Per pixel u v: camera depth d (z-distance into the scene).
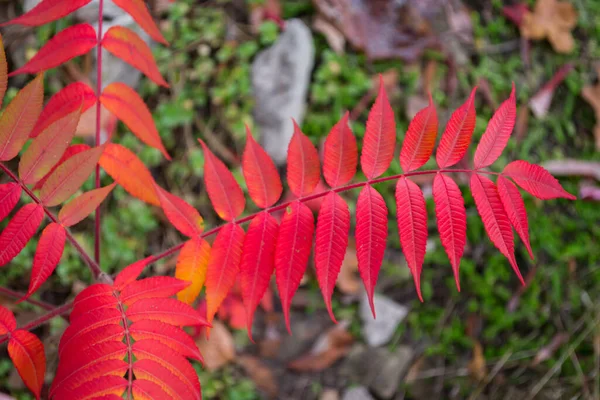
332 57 1.43
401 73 1.50
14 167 1.30
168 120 1.35
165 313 0.94
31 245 1.27
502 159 1.51
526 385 1.41
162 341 0.92
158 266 1.32
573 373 1.42
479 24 1.59
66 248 1.28
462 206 0.97
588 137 1.60
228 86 1.39
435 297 1.44
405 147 0.97
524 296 1.46
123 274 0.96
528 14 1.61
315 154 0.97
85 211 0.97
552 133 1.58
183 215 0.98
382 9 1.49
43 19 0.99
